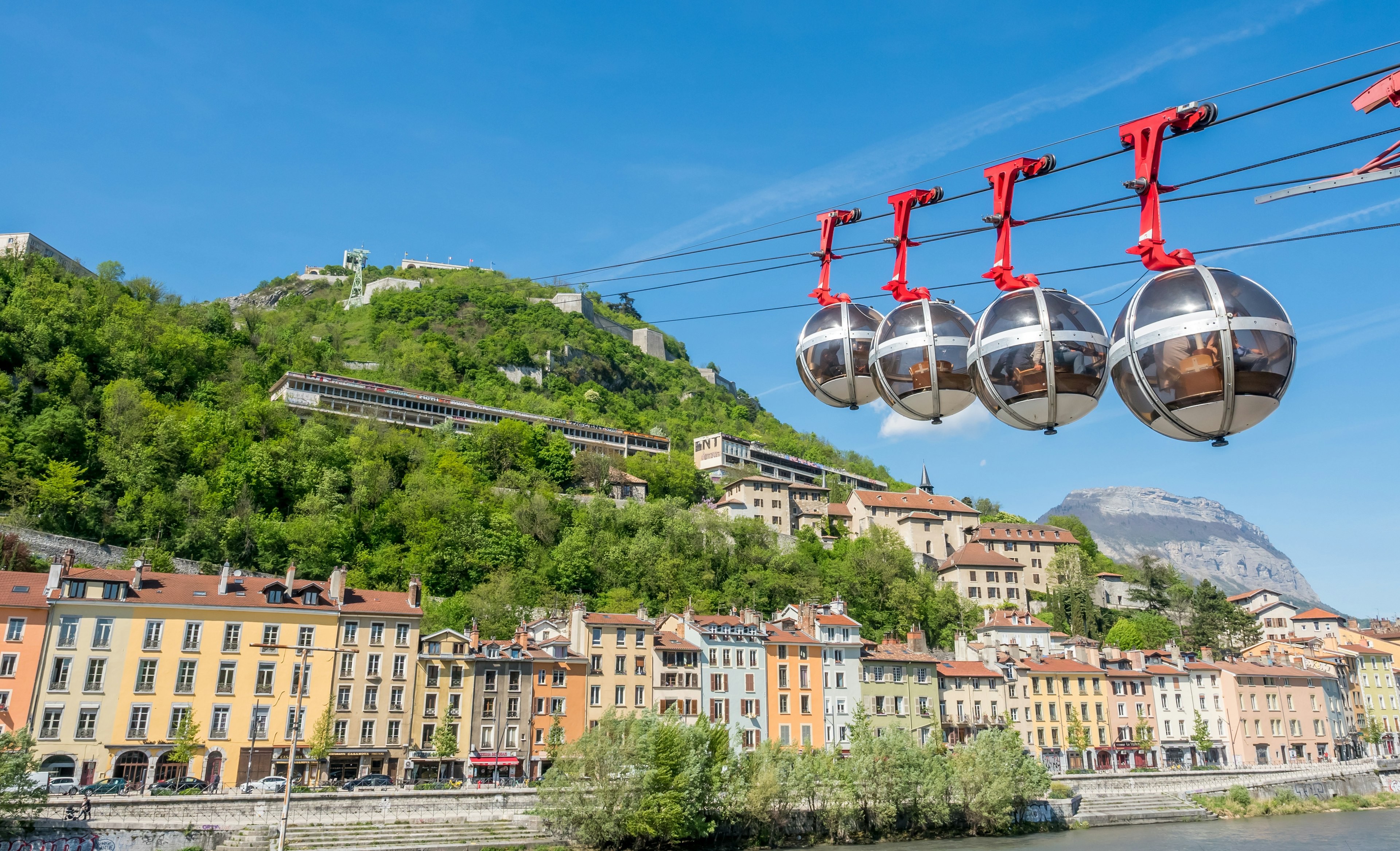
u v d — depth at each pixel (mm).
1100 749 133125
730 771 89938
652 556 159750
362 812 79750
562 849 80250
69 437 143875
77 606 90438
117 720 89250
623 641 110312
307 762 94125
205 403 180750
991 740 102500
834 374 19203
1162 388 15086
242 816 76188
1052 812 106250
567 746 84500
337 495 153375
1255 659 161000
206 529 135625
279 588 99125
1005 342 16094
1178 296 14938
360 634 100062
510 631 126062
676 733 85438
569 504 181375
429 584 143500
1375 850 93562
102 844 70500
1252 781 125375
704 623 115688
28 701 86875
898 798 94250
